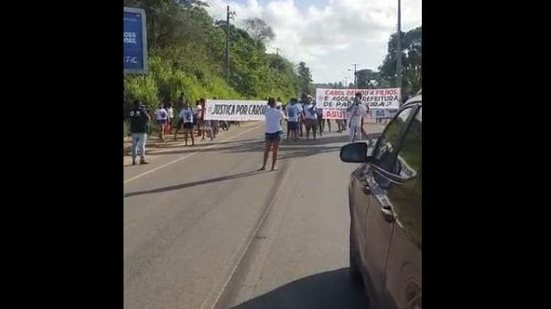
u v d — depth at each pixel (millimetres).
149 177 12289
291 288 4973
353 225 4848
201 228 7234
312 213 8031
